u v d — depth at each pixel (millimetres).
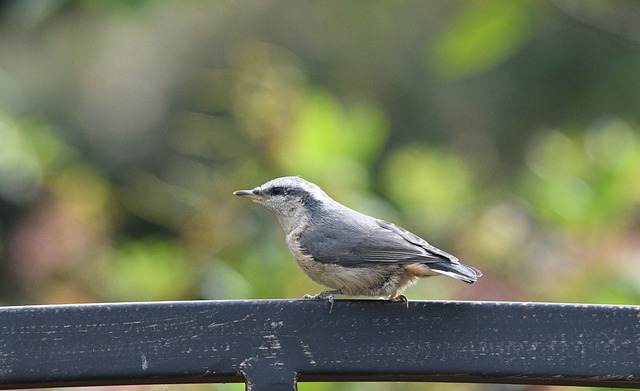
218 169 13867
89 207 11617
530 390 9742
